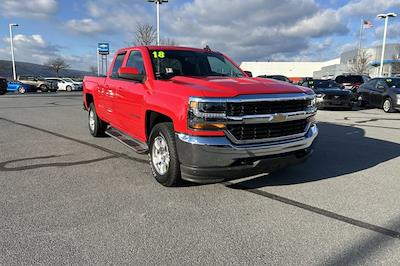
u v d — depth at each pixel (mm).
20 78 42812
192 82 4691
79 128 9883
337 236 3484
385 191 4742
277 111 4328
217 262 3023
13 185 4918
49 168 5766
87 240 3385
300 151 4625
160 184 4961
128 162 6160
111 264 2984
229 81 4695
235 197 4504
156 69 5480
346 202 4352
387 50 63188
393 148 7359
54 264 2977
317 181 5133
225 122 4047
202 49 6402
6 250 3191
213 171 4102
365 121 11875
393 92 14844
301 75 107688
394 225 3729
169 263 3004
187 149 4152
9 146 7391
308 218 3893
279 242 3369
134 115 5641
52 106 17406
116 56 6980
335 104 15492
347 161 6270
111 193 4633
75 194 4590
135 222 3777
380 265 2977
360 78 22953
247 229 3633
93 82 8086
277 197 4508
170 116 4414
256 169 4258
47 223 3734
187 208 4156
